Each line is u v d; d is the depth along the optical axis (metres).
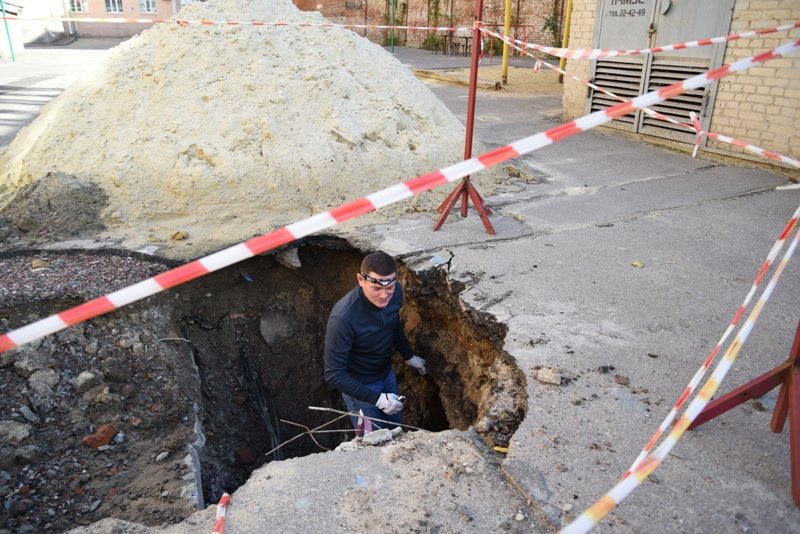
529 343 3.33
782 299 3.83
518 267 4.26
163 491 2.70
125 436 3.07
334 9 27.88
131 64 5.61
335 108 5.56
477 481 2.44
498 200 5.70
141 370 3.43
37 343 3.30
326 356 3.49
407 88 6.29
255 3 6.41
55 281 3.89
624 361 3.18
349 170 5.27
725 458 2.54
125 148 5.07
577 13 8.85
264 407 4.33
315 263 4.86
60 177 4.84
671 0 7.42
